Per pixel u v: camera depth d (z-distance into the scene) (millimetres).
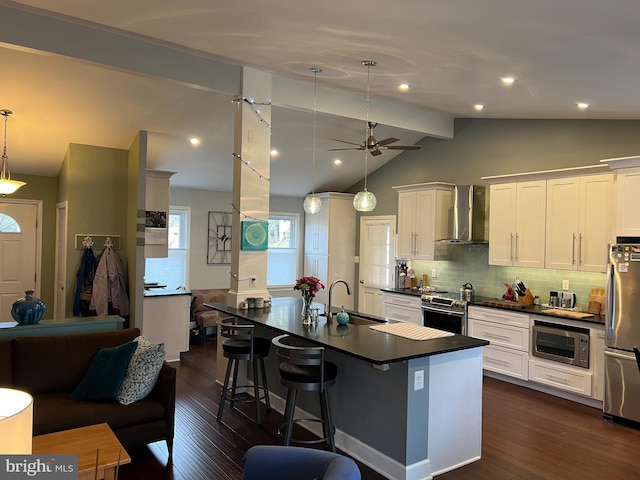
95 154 6168
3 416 1352
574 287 5324
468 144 6621
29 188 6898
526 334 5121
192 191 8219
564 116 5215
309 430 3943
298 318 4277
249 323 4777
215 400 4652
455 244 6746
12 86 4621
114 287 6039
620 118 4918
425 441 3150
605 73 3287
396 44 3314
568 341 4742
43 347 3545
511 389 5129
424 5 2518
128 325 6160
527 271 5836
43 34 3830
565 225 5078
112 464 2328
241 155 4805
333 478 1591
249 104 4828
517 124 6020
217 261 8461
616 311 4203
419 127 6359
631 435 3895
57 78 4594
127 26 3549
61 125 5461
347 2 2641
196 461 3346
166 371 3420
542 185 5309
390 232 7938
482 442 3734
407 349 3115
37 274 6965
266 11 2996
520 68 3482
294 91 5184
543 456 3488
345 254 8633
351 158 7582
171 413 3381
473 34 2875
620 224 4277
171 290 6730
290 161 7457
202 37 3725
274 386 4504
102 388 3326
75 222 6055
